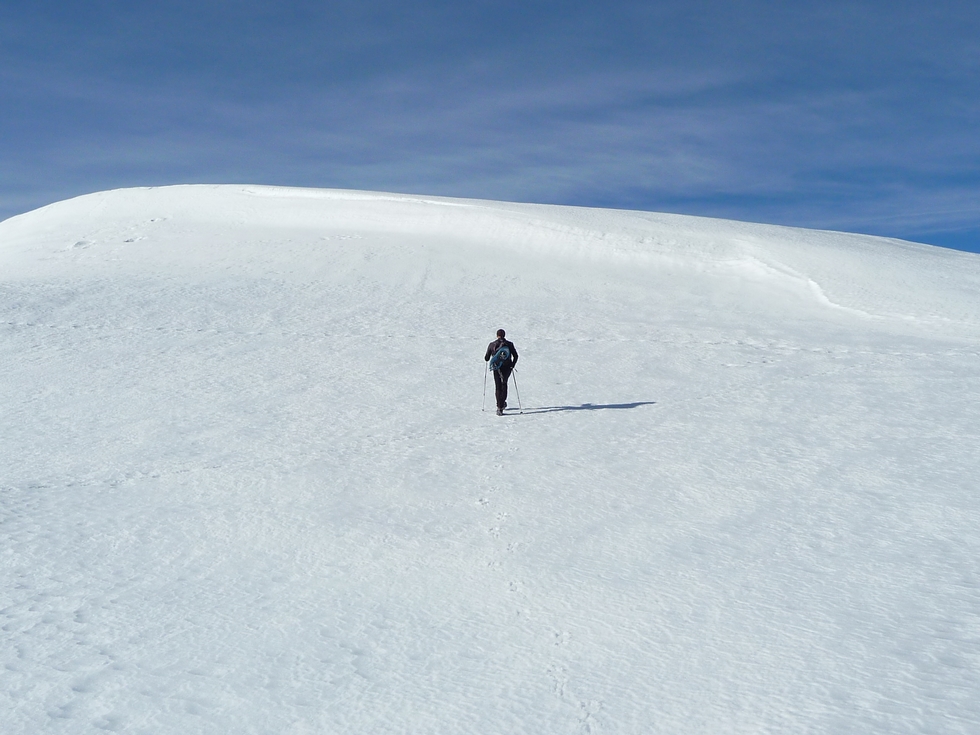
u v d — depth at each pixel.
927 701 5.22
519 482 10.66
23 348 19.22
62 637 6.88
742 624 6.48
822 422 12.79
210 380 17.11
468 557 8.32
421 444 12.73
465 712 5.55
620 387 16.30
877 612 6.51
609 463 11.24
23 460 12.21
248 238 38.47
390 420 14.27
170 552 8.83
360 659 6.40
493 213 40.12
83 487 11.05
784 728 5.05
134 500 10.55
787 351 19.19
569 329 22.30
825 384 15.70
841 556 7.67
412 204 43.19
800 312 25.81
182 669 6.31
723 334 21.42
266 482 11.12
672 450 11.67
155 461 12.15
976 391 14.62
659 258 34.25
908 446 11.20
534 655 6.30
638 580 7.46
